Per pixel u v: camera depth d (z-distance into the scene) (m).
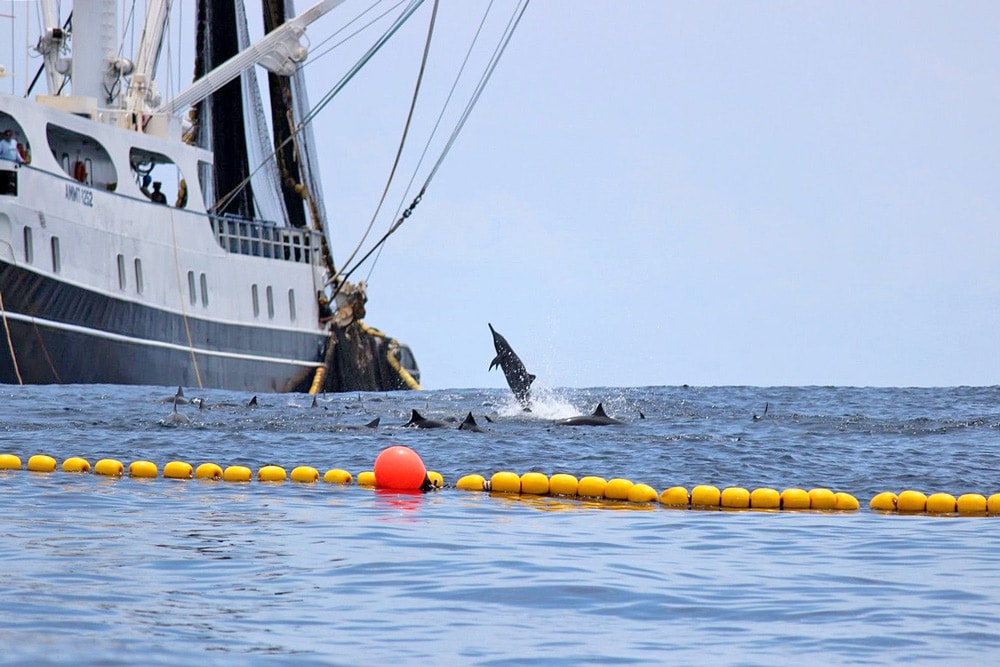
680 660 42.16
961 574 56.91
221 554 57.94
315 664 40.50
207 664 39.75
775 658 42.56
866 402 192.75
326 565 56.12
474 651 42.69
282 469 90.12
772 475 96.06
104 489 81.19
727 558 60.59
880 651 43.53
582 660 41.94
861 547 64.31
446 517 72.81
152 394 191.00
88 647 40.91
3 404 157.00
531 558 59.16
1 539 59.91
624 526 70.94
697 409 170.50
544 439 117.12
